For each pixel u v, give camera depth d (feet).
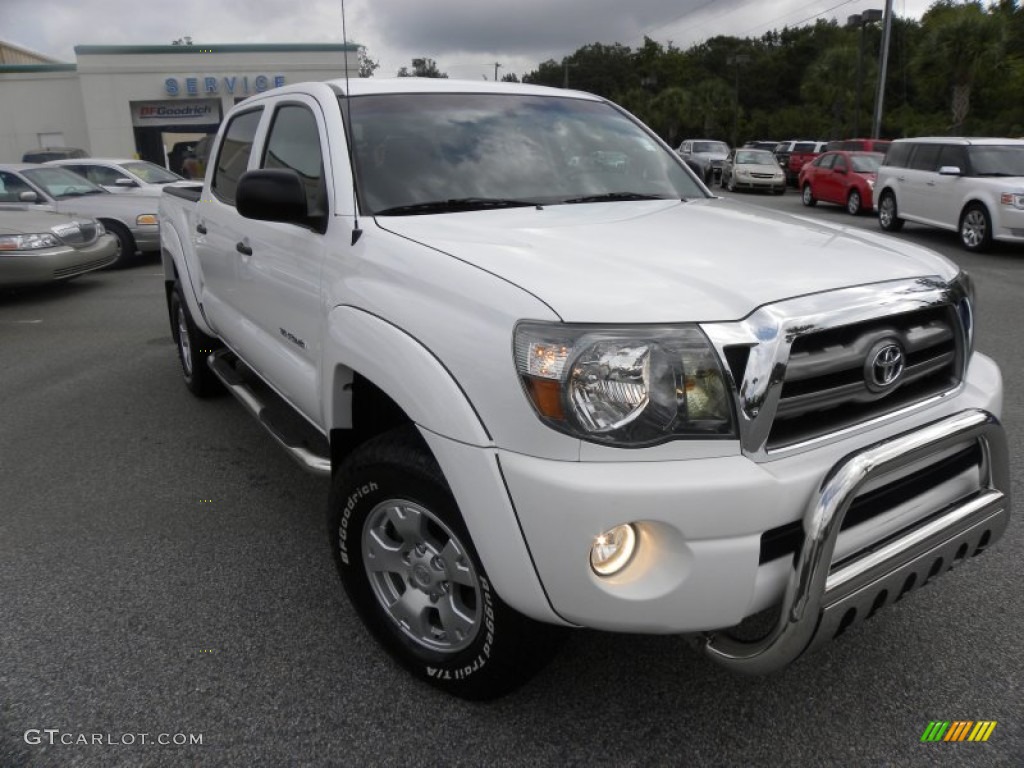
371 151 10.09
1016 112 120.16
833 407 7.03
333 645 9.23
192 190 17.93
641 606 6.46
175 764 7.49
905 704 8.21
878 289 7.25
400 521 8.13
